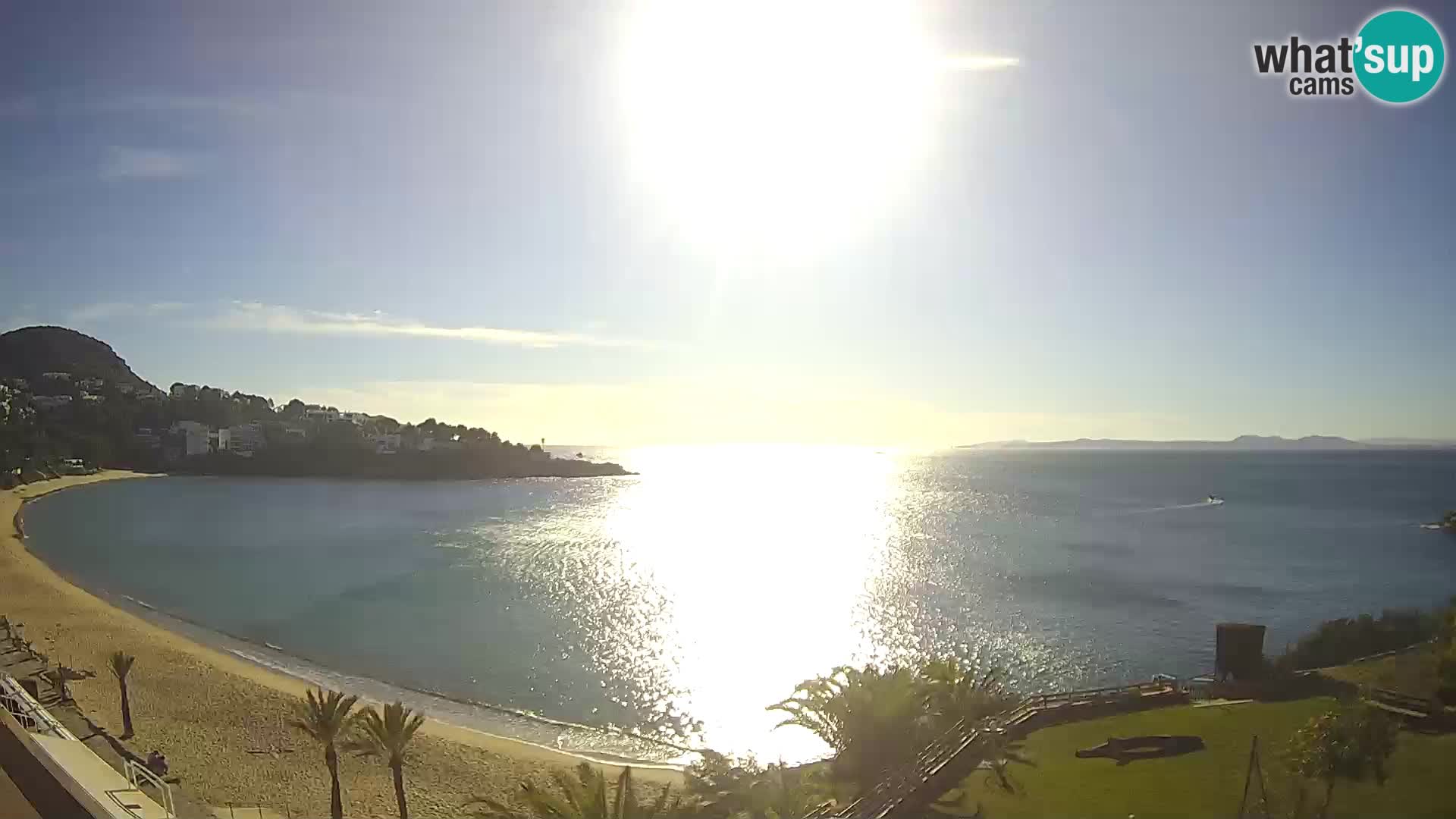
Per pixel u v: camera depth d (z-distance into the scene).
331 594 78.75
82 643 55.69
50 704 38.72
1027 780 22.09
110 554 106.00
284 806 30.97
